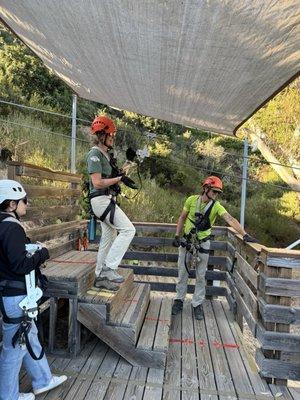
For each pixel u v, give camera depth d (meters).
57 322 4.21
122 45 3.26
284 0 2.03
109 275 3.72
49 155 9.45
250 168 14.95
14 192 2.52
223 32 2.58
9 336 2.52
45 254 2.58
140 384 3.09
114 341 3.38
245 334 5.25
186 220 4.88
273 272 3.27
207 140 15.25
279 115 11.93
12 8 3.33
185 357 3.72
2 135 8.98
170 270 5.75
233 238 5.19
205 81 3.68
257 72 3.20
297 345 3.23
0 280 2.52
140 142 13.03
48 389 2.84
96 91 5.46
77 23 3.07
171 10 2.41
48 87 12.10
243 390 3.15
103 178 3.49
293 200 13.59
